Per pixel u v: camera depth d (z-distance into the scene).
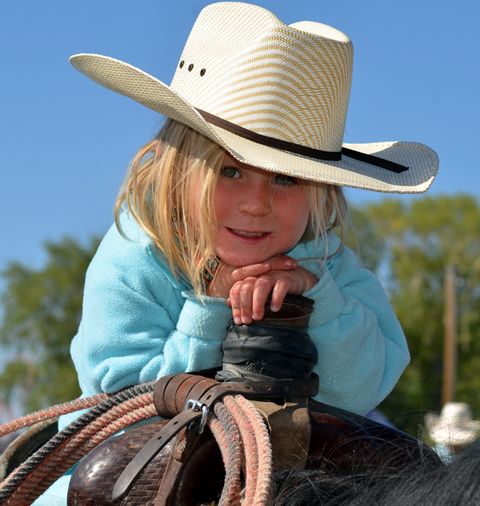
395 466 2.53
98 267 3.22
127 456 2.44
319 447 2.61
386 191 2.98
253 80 2.93
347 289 3.44
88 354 3.12
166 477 2.41
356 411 3.27
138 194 3.20
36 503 3.07
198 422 2.45
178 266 3.14
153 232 3.12
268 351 2.67
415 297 50.62
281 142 2.92
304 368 2.71
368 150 3.55
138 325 3.11
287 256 3.07
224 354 2.75
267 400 2.64
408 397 25.27
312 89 2.97
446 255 55.09
